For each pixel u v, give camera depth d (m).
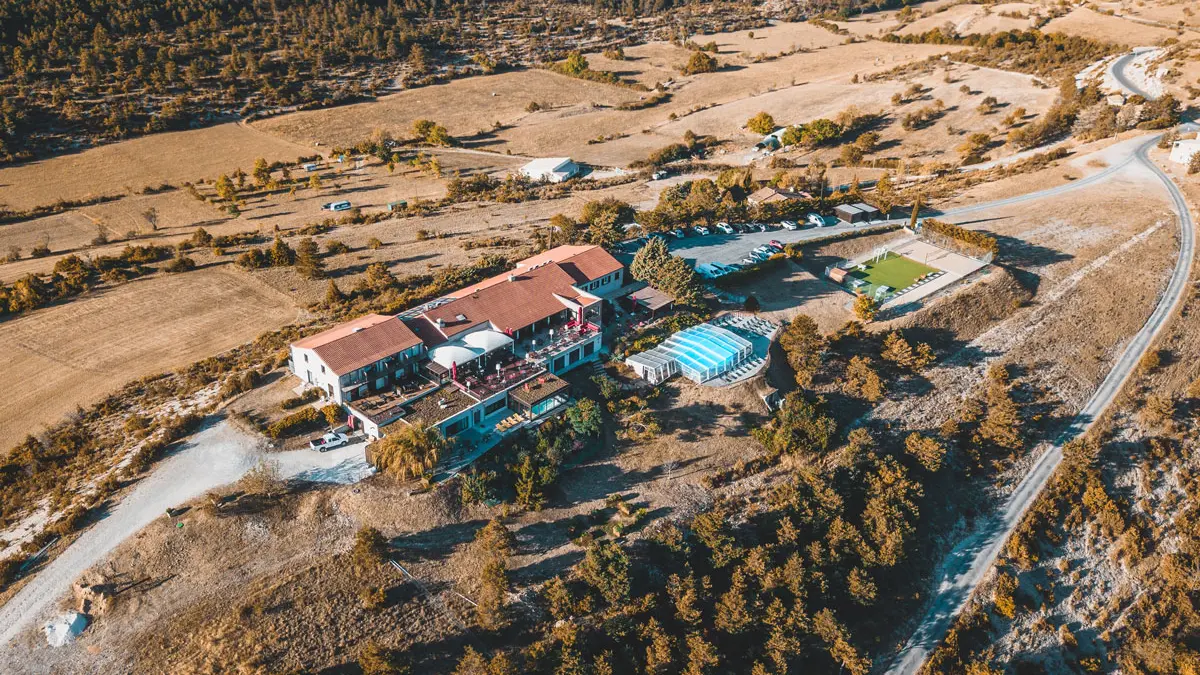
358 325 92.31
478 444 82.00
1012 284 117.31
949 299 111.94
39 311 112.81
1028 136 170.00
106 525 72.12
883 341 104.38
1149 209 135.50
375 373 86.12
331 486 75.88
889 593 79.44
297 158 193.62
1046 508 89.12
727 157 191.12
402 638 66.38
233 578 68.44
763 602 72.94
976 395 102.19
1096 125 168.75
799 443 87.31
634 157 195.25
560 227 130.62
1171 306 116.31
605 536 76.94
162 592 67.12
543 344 95.00
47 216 156.62
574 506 79.31
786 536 78.00
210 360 98.69
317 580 68.69
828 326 106.56
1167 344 110.75
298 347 88.56
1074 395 103.75
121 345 104.31
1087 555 87.12
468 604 69.69
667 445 86.25
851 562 79.56
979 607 79.94
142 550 69.62
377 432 80.44
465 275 116.25
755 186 156.75
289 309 112.88
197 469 78.00
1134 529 88.19
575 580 72.88
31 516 75.06
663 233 133.00
